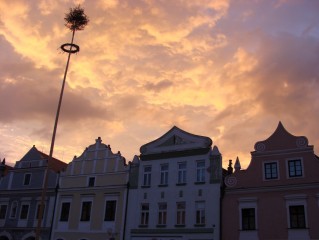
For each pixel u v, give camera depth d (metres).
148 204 41.16
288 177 34.44
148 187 41.75
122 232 41.16
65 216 45.75
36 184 49.44
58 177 48.22
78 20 34.81
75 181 46.84
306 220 32.44
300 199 33.28
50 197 47.62
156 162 42.41
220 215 36.44
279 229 33.34
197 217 37.91
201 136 40.44
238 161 37.88
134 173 43.31
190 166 40.03
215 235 35.94
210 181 38.22
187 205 38.72
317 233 31.70
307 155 34.28
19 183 50.72
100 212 43.56
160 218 39.97
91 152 47.41
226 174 40.25
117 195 43.34
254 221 34.84
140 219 40.94
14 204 49.97
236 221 35.56
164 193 40.50
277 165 35.41
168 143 42.47
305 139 34.72
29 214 48.19
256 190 35.56
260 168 36.12
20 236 47.50
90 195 45.06
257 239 34.06
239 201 36.03
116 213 42.53
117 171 44.50
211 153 39.31
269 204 34.53
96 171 46.00
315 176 33.28
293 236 32.56
